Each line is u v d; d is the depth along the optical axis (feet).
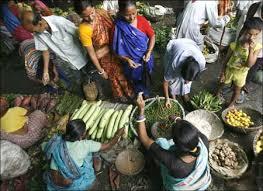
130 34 12.42
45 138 14.02
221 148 12.58
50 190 11.99
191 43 12.52
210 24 14.47
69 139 11.22
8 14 15.23
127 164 12.75
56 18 12.89
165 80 13.16
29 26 12.40
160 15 18.97
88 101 14.99
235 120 13.61
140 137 10.85
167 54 12.70
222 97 15.24
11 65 17.72
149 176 12.70
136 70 13.80
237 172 11.91
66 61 14.23
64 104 15.07
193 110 14.78
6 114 13.32
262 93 15.34
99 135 13.55
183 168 9.91
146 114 14.05
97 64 13.32
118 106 14.78
